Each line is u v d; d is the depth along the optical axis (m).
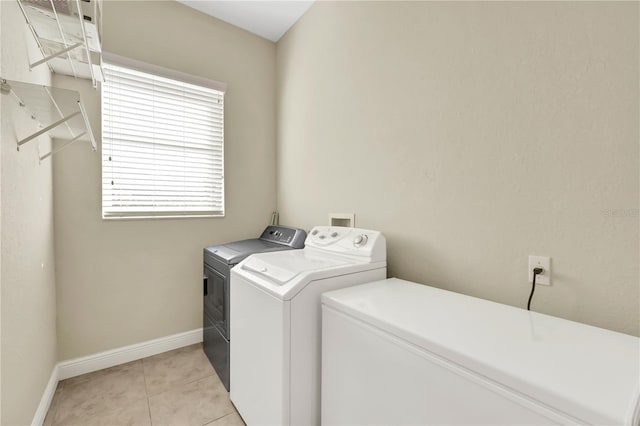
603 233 0.84
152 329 2.09
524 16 1.00
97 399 1.59
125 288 1.99
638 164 0.78
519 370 0.57
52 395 1.58
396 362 0.80
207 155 2.35
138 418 1.46
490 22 1.10
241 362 1.40
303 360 1.11
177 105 2.20
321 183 2.07
